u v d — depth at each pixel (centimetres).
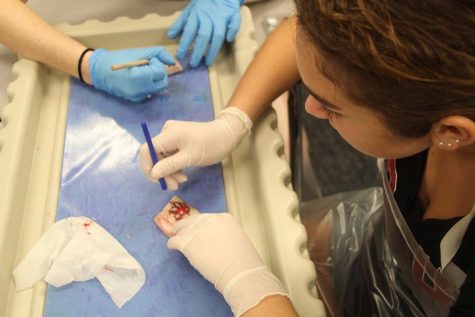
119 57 90
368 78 43
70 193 78
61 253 71
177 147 81
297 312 64
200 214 76
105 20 109
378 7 39
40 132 86
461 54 39
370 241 104
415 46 39
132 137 86
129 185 80
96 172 81
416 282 85
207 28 96
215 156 81
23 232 74
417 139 51
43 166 81
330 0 42
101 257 71
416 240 77
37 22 93
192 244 71
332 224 110
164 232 75
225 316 67
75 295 69
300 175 124
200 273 70
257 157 80
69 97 92
